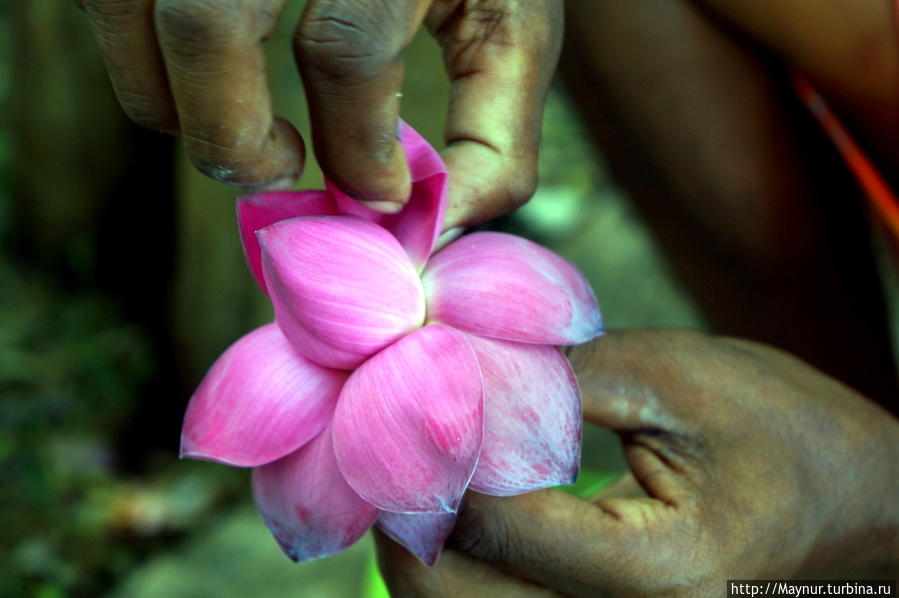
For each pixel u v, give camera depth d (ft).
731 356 1.64
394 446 1.39
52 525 3.63
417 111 3.24
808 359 2.27
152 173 4.46
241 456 1.45
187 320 4.02
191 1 1.28
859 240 2.22
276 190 1.44
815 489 1.62
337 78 1.33
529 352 1.43
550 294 1.43
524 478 1.40
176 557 3.31
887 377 2.30
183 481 3.89
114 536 3.62
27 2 4.35
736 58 2.05
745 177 2.11
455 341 1.40
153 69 1.36
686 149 2.11
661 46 2.06
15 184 4.67
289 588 3.14
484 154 1.53
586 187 4.82
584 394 1.59
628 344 1.61
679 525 1.55
